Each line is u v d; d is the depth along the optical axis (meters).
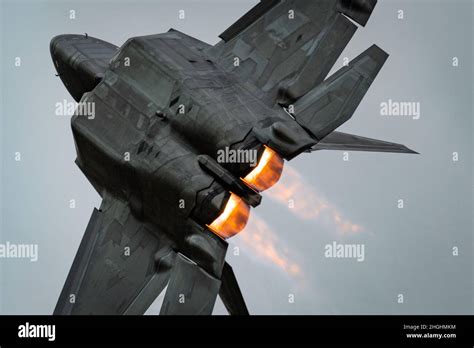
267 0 52.94
